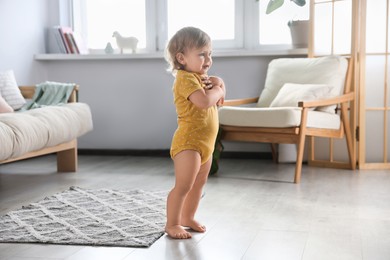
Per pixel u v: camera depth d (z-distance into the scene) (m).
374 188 3.48
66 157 4.18
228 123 3.95
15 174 4.08
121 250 2.21
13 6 4.67
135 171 4.20
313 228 2.52
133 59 5.04
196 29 2.38
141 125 5.08
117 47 5.29
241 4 4.99
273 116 3.75
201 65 2.37
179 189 2.37
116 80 5.08
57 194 3.26
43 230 2.49
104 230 2.48
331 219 2.69
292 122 3.70
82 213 2.80
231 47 5.04
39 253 2.18
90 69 5.11
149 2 5.14
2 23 4.53
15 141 3.19
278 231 2.47
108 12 5.28
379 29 4.32
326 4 4.50
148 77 5.03
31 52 4.95
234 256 2.12
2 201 3.16
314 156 4.58
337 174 4.05
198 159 2.35
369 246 2.24
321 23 4.54
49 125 3.60
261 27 5.00
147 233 2.42
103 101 5.12
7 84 4.10
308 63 4.41
